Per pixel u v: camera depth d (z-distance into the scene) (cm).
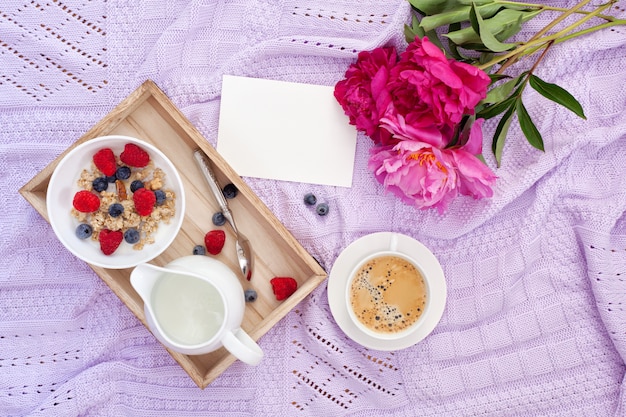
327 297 112
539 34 99
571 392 113
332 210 112
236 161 110
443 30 111
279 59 111
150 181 102
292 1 110
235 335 99
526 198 113
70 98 111
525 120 102
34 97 111
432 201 99
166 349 108
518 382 113
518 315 113
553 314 113
